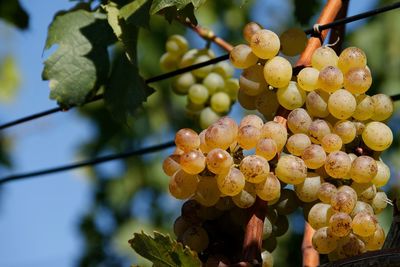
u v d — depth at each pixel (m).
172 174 0.86
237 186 0.83
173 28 1.98
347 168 0.85
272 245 0.88
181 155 0.84
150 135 2.08
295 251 1.55
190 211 0.87
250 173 0.83
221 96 1.10
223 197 0.85
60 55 1.04
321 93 0.87
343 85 0.88
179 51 1.12
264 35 0.88
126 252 2.09
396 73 1.84
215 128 0.83
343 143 0.87
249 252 0.83
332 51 0.88
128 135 2.10
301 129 0.86
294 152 0.86
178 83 1.11
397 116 1.73
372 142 0.87
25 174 1.16
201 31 1.12
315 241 0.85
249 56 0.89
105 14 1.05
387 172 0.88
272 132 0.85
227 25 2.08
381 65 1.85
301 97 0.88
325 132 0.86
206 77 1.10
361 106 0.88
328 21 0.95
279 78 0.87
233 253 0.86
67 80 1.03
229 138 0.84
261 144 0.84
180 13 0.96
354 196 0.85
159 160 2.12
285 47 0.92
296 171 0.84
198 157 0.83
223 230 0.86
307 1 1.20
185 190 0.85
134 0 0.99
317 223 0.85
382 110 0.88
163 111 2.06
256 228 0.84
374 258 0.81
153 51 1.99
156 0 0.91
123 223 2.13
